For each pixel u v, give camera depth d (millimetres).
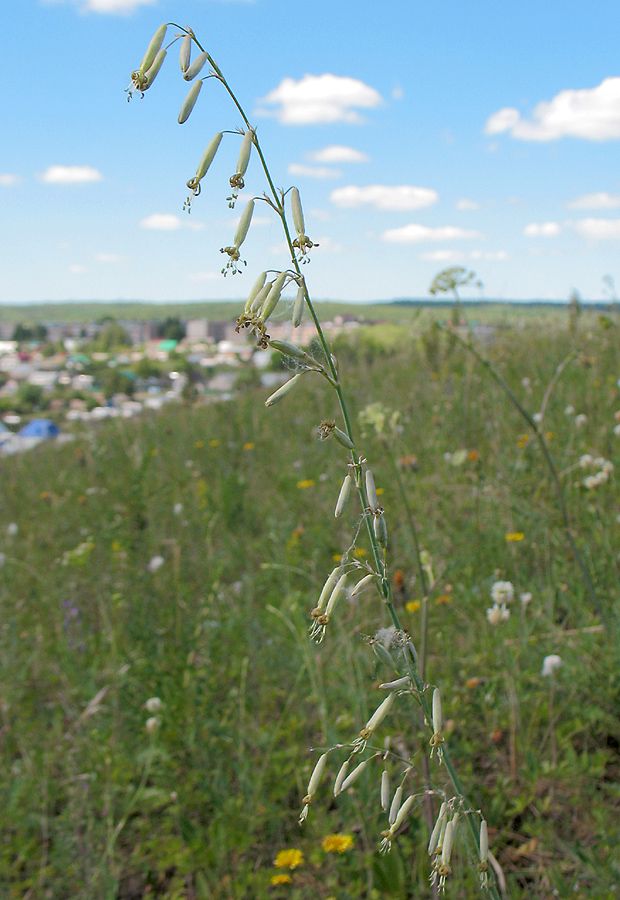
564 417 5223
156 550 4527
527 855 2238
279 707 3154
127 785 2779
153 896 2455
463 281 3424
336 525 4535
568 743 2605
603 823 2199
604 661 2760
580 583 3271
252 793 2576
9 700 3340
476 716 2781
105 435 8797
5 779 2879
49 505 6762
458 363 6816
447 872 1100
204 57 1198
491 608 3170
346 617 3336
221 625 3473
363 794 2379
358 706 2627
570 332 6895
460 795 1189
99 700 3014
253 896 2334
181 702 2932
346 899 2154
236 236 1175
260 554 4613
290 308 1193
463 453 3996
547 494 4172
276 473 6180
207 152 1189
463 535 3879
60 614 4004
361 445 5637
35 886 2447
